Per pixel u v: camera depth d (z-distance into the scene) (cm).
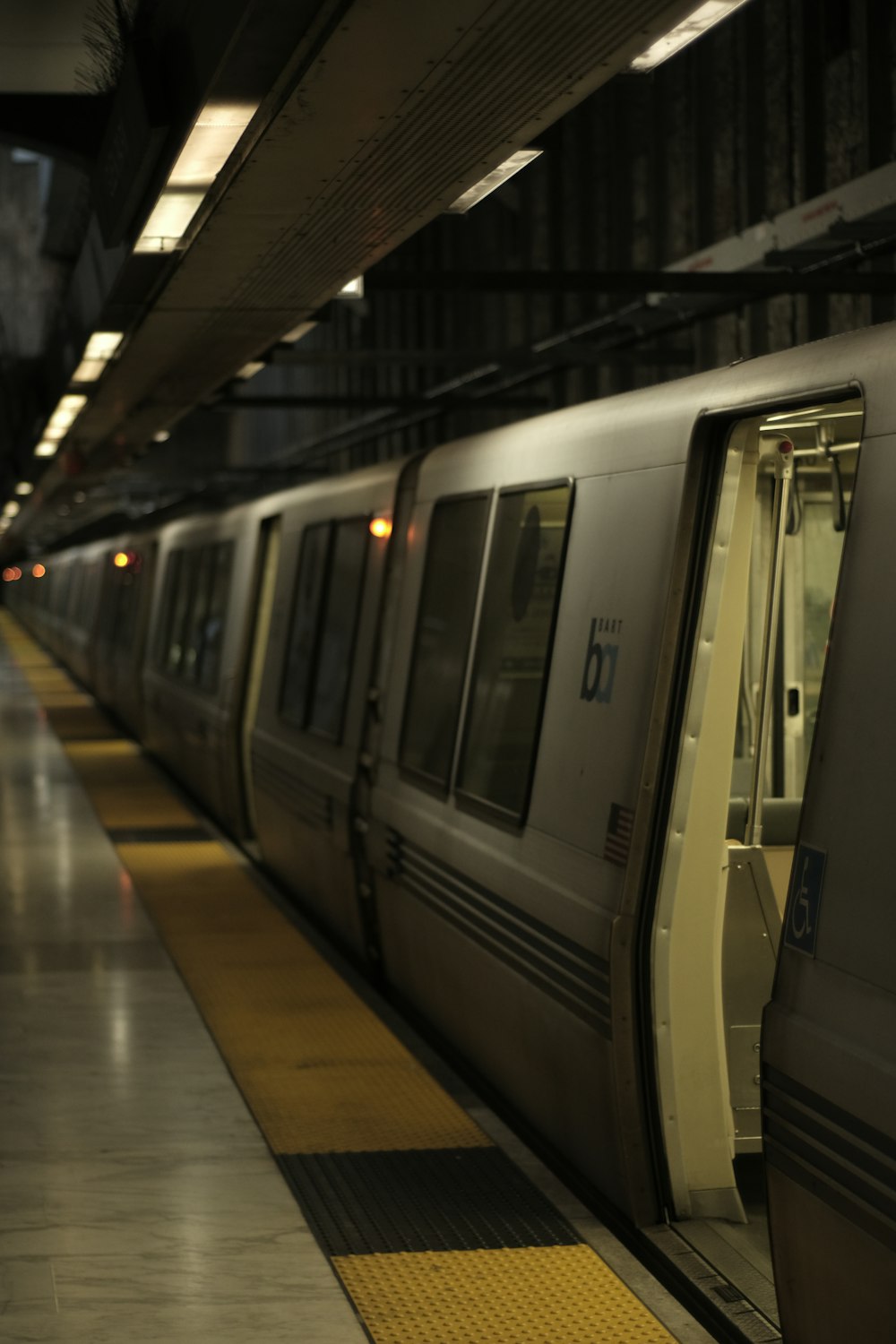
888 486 326
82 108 766
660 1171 445
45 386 1367
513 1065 551
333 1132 541
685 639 438
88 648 2594
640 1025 445
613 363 1305
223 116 450
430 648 695
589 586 500
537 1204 476
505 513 602
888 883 313
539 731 527
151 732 1709
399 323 2078
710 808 445
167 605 1673
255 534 1195
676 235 1252
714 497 434
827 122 1039
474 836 583
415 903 670
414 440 2091
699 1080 449
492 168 487
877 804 319
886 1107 304
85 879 1016
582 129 1421
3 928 868
